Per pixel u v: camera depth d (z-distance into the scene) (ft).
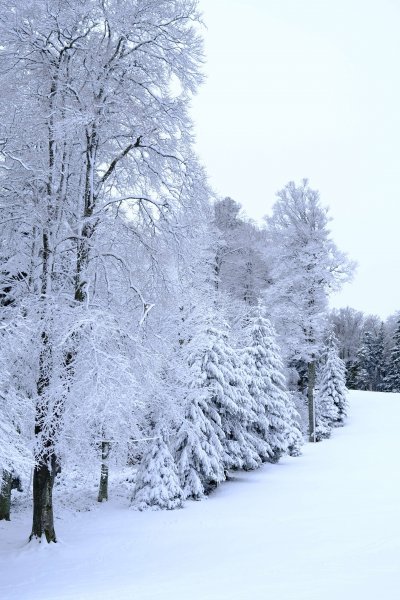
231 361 67.92
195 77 41.19
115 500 57.77
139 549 37.27
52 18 36.29
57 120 39.37
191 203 42.32
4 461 28.04
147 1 38.40
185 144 41.91
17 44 37.76
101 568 32.53
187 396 55.88
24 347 34.60
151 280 43.52
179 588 25.62
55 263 42.45
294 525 41.75
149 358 40.63
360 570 26.50
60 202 39.83
